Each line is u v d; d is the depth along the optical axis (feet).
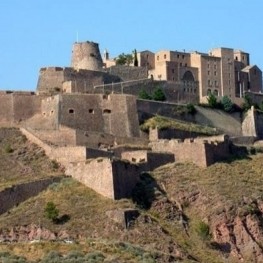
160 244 631.56
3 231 648.38
